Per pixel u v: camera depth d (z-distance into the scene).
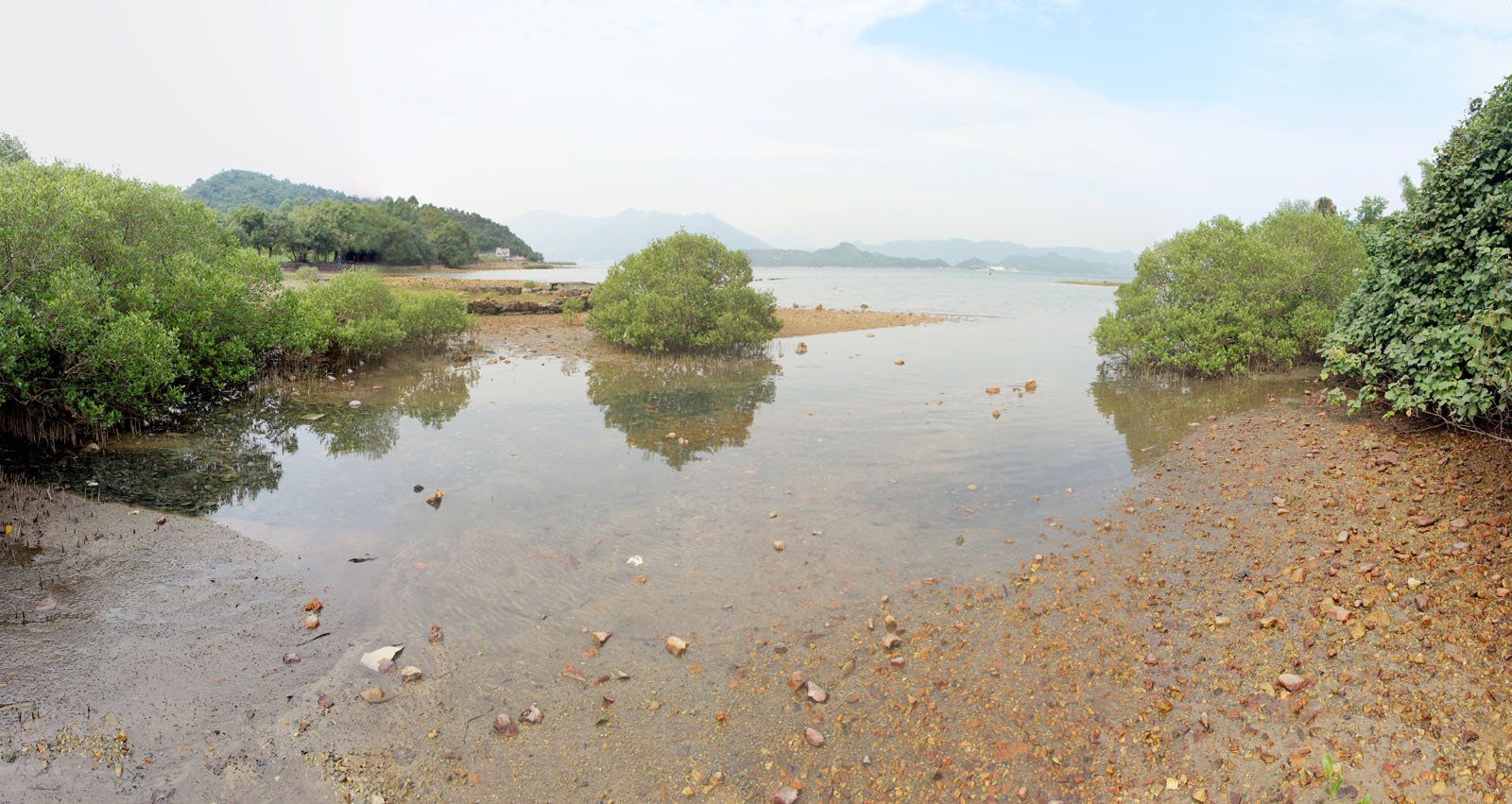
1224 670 5.41
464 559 7.50
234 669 5.56
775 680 5.59
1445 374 8.36
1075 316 39.41
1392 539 6.97
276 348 15.87
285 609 6.45
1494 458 8.16
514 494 9.39
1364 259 16.98
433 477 9.98
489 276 82.06
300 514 8.57
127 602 6.43
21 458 9.77
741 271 23.56
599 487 9.73
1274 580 6.61
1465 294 8.69
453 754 4.77
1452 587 5.92
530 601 6.71
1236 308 17.02
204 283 13.20
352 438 11.81
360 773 4.59
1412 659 5.18
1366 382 10.32
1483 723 4.50
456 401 14.82
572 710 5.24
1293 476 9.17
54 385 10.40
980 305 48.34
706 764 4.73
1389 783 4.21
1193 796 4.33
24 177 11.39
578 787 4.54
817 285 85.06
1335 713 4.80
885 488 9.76
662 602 6.73
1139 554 7.55
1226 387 16.00
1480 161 8.70
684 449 11.55
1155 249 19.81
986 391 16.17
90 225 11.65
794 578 7.19
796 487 9.80
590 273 104.88
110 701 5.09
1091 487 9.76
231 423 12.40
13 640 5.73
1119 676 5.46
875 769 4.67
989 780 4.55
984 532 8.28
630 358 20.80
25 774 4.35
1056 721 5.04
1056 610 6.48
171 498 8.85
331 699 5.25
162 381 11.38
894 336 27.55
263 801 4.33
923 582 7.09
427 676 5.57
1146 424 12.98
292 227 86.50
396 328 18.45
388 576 7.10
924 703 5.27
